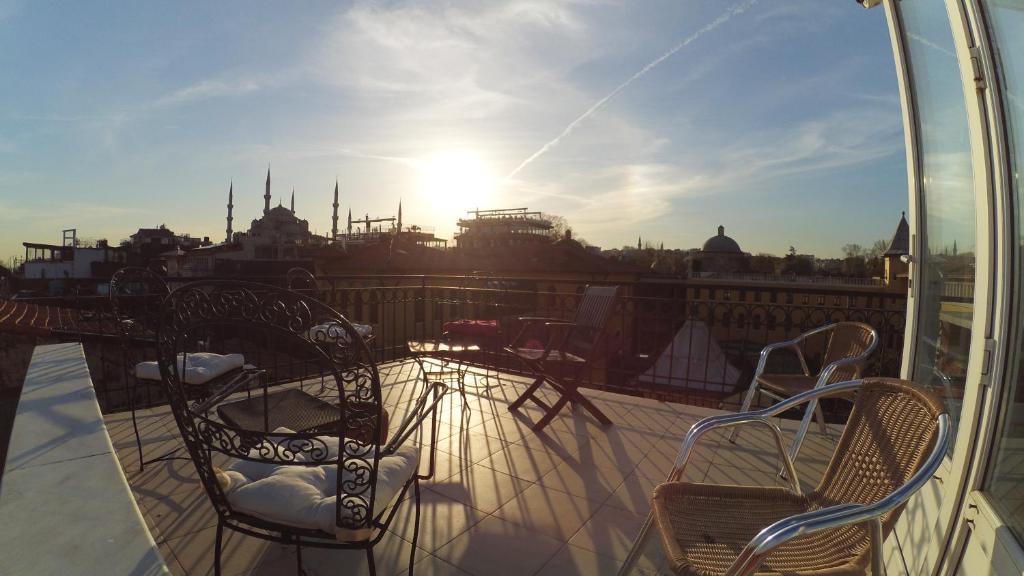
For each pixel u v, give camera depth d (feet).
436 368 16.85
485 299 17.52
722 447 10.22
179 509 7.18
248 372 9.03
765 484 8.61
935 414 3.93
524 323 13.09
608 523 7.26
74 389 6.99
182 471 8.36
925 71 6.62
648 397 15.23
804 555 4.17
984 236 4.35
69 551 3.08
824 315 12.52
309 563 6.09
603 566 6.23
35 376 7.77
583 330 12.27
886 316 11.62
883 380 4.80
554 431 11.05
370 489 4.14
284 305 4.03
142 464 8.42
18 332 17.97
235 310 4.10
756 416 5.24
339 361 4.01
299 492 4.22
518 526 7.14
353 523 3.99
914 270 7.04
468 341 13.56
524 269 62.75
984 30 4.35
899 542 5.82
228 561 6.07
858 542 4.09
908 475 3.90
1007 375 4.15
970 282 5.33
